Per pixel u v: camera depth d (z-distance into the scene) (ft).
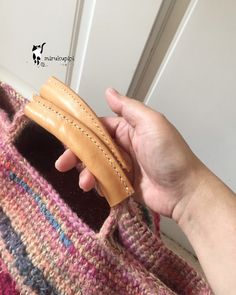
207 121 1.59
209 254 1.21
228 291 1.12
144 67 1.67
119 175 1.09
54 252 1.16
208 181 1.31
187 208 1.35
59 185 1.50
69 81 2.07
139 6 1.44
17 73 2.34
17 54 2.20
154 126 1.31
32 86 2.33
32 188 1.22
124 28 1.55
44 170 1.51
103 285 1.13
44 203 1.19
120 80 1.76
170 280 1.22
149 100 1.72
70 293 1.14
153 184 1.46
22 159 1.24
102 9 1.55
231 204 1.25
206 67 1.43
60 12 1.77
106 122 1.50
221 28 1.30
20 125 1.26
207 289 1.16
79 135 1.11
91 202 1.48
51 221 1.18
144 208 1.54
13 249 1.23
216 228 1.23
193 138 1.70
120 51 1.64
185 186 1.33
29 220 1.22
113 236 1.21
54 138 1.51
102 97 1.91
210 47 1.37
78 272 1.13
